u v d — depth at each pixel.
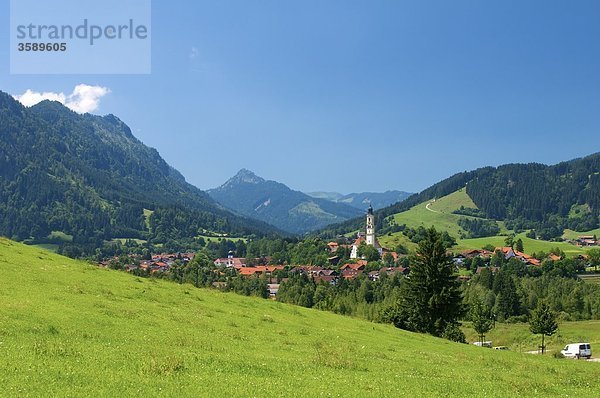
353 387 22.48
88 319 32.16
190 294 55.28
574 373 39.53
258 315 49.41
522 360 47.91
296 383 22.11
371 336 50.41
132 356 23.56
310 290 191.38
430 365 35.12
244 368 24.16
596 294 174.75
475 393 24.75
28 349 22.62
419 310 83.19
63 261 60.38
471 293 180.38
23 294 36.69
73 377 18.80
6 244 62.72
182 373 21.44
